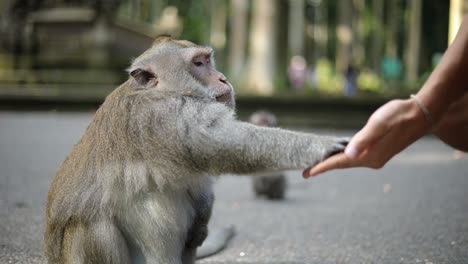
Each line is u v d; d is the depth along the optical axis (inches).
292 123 315.9
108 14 406.6
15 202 108.8
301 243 90.9
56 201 71.9
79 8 406.6
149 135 70.8
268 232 96.8
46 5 413.7
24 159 173.9
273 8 385.7
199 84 75.1
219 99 75.5
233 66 418.3
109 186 70.7
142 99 72.2
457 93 75.5
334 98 312.3
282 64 458.6
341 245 89.5
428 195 123.6
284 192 125.2
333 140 68.6
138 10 700.0
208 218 76.2
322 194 131.7
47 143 218.5
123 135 71.4
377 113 70.9
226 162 69.4
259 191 124.6
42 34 411.2
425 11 425.1
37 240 88.7
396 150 72.4
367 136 69.0
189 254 76.5
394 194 127.2
